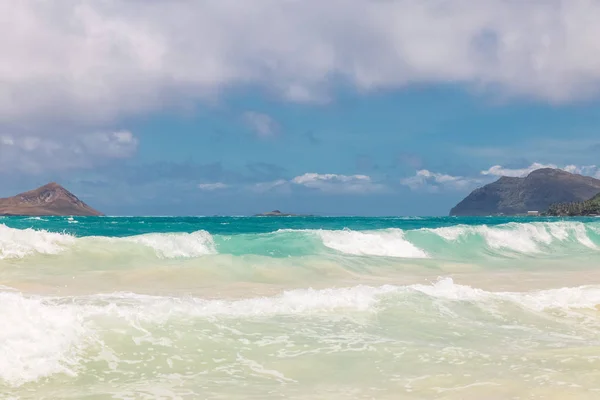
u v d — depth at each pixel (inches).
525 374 237.8
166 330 285.1
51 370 227.8
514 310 385.4
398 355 265.7
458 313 365.4
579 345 293.7
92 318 284.7
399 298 390.9
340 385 224.4
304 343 281.3
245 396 210.2
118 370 235.1
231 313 330.3
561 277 642.2
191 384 223.0
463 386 222.1
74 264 600.7
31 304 277.0
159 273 548.4
